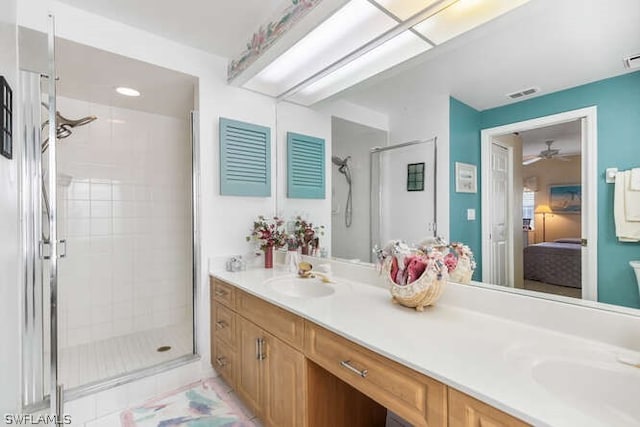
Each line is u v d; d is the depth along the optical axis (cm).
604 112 98
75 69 194
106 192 262
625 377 82
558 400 68
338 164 204
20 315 125
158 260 288
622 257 95
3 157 98
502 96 124
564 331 105
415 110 157
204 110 212
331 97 208
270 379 153
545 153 111
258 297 161
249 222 234
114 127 265
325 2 133
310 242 226
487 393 71
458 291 134
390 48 162
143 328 280
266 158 237
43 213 150
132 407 183
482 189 131
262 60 182
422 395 86
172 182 296
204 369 215
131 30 183
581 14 103
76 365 213
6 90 99
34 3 154
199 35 193
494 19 124
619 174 96
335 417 142
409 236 162
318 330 123
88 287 254
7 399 97
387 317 123
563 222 107
